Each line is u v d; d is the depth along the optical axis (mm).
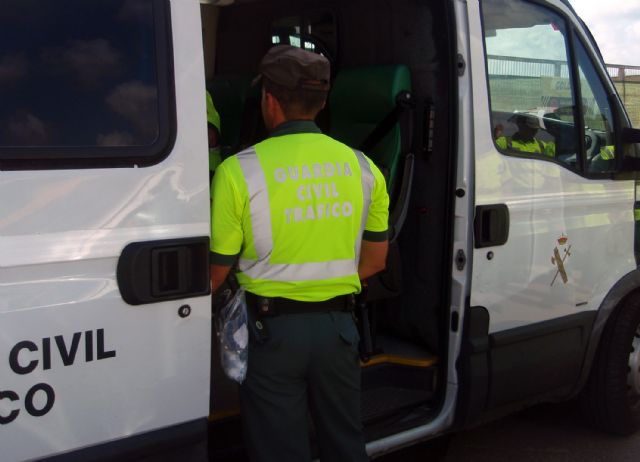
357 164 2389
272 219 2236
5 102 2006
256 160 2252
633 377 4062
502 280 3336
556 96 3590
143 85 2193
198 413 2320
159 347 2215
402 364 3457
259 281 2291
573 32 3693
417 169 3459
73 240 2051
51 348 2033
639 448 4066
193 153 2254
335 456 2436
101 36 2150
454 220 3211
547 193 3496
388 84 3367
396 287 3447
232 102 4051
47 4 2082
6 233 1960
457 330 3246
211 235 2270
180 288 2225
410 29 3422
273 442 2322
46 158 2033
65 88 2088
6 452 1996
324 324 2320
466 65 3186
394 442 3098
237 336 2295
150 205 2176
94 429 2131
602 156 3830
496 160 3277
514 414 4453
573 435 4199
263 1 4086
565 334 3654
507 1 3369
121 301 2135
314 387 2385
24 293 1988
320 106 2375
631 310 3961
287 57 2293
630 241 3967
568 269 3623
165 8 2234
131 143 2162
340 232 2328
